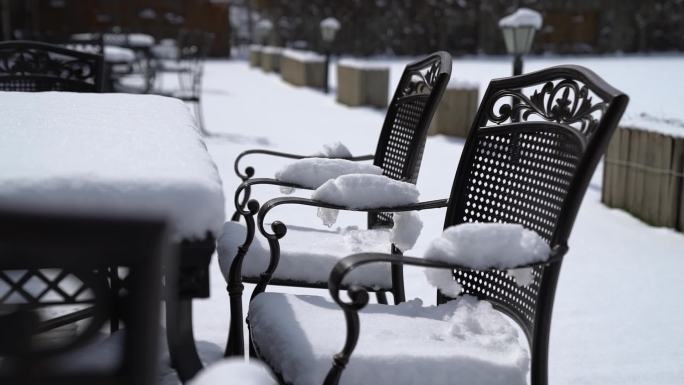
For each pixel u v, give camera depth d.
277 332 1.51
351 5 33.50
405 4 33.66
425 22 33.91
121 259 0.54
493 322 1.59
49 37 7.38
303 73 16.66
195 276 1.07
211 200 1.05
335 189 1.81
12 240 0.50
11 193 1.00
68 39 7.43
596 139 1.40
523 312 1.56
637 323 2.89
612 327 2.83
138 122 1.72
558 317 2.94
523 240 1.37
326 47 15.20
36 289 1.33
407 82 2.55
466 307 1.63
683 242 4.22
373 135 8.88
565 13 34.38
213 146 7.38
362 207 1.80
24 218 0.50
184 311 1.49
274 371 1.46
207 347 2.37
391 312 1.69
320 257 2.05
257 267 2.02
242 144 7.63
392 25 33.75
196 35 8.24
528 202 1.65
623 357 2.54
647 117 4.93
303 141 8.15
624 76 20.16
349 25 33.66
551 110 1.60
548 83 1.62
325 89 15.30
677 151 4.41
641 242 4.21
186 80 17.59
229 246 2.13
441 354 1.38
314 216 4.47
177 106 2.13
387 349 1.39
